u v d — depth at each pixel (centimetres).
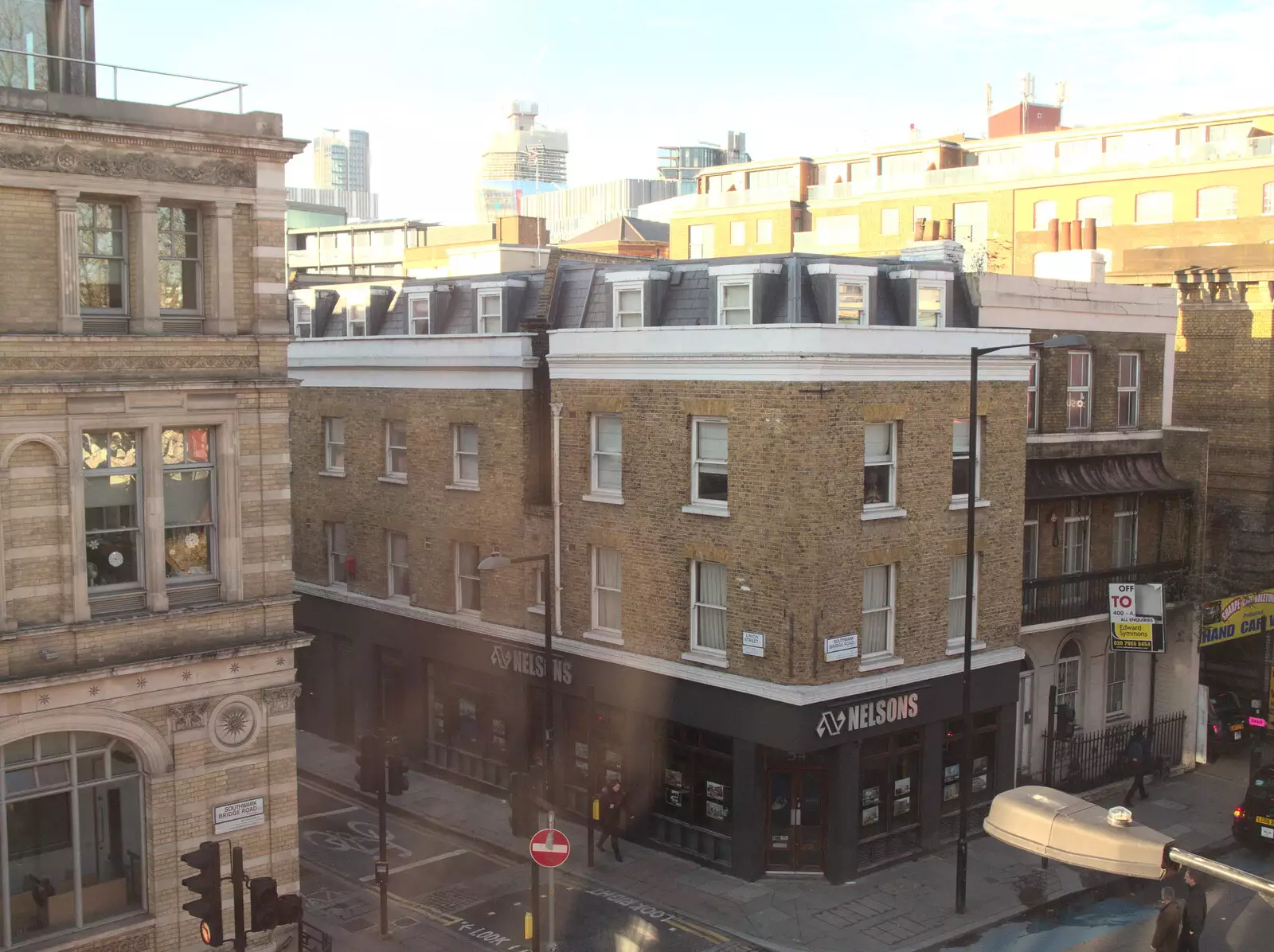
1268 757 3475
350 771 3378
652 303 2884
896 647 2664
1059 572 3155
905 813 2734
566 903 2489
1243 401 3803
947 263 2903
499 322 3400
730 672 2609
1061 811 866
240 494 2050
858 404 2530
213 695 2030
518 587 3103
